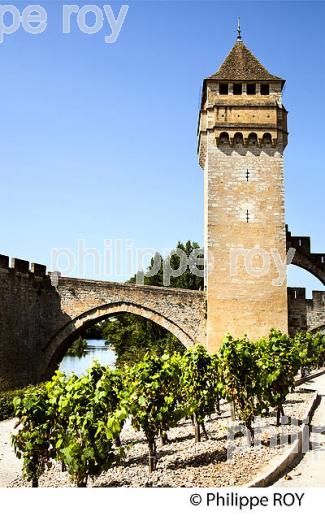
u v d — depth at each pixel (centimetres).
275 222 4250
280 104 4359
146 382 1570
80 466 1241
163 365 1659
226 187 4275
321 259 5662
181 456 1659
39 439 1349
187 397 1892
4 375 3656
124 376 1730
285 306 4159
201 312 4209
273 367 2083
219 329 4116
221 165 4297
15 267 3862
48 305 4169
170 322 4191
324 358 4197
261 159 4312
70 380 1449
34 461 1365
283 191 4281
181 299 4212
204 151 4659
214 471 1449
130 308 4172
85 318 4150
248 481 1330
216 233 4225
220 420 2322
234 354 1844
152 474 1469
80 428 1266
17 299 3869
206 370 1936
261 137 4288
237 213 4250
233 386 1825
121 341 7250
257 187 4281
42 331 4141
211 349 4084
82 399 1326
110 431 1245
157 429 1564
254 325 4125
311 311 4500
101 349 13550
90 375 1518
